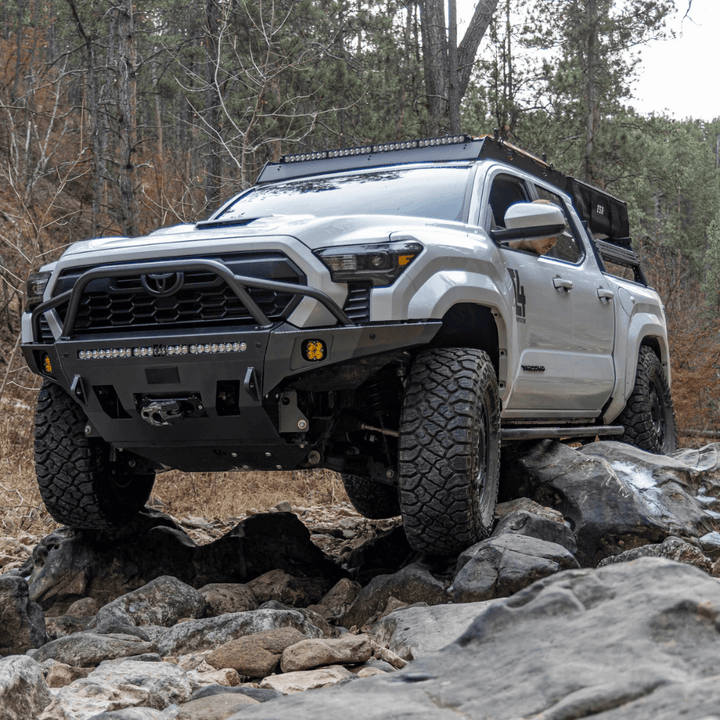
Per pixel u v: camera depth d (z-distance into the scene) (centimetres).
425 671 162
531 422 539
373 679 163
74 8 1520
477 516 398
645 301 689
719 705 121
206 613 406
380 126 1888
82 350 400
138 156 1659
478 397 402
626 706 130
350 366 385
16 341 982
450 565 409
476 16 1686
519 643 161
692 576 163
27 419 889
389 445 455
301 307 374
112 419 413
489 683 150
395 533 509
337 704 149
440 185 496
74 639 328
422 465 392
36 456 451
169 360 385
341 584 439
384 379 436
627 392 631
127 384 397
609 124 2356
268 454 413
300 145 1593
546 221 456
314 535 631
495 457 436
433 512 391
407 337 379
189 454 423
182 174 1434
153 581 399
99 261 404
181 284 385
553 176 643
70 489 450
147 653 326
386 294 376
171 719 240
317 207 505
